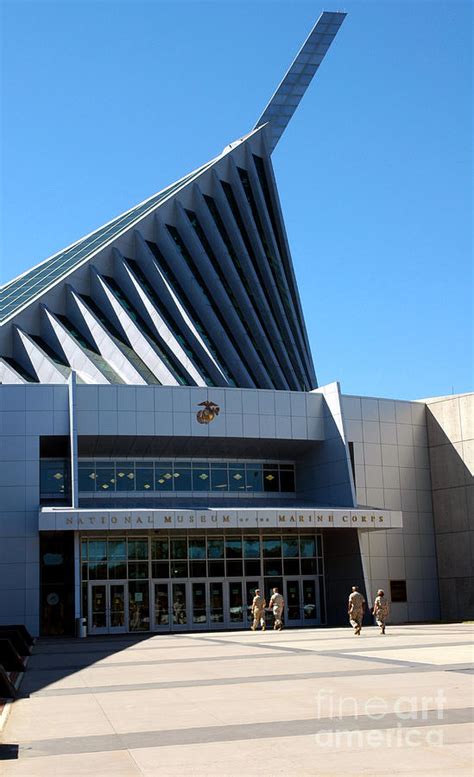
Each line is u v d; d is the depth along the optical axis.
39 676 20.80
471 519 52.66
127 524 44.12
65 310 64.50
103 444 49.09
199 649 28.06
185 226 72.69
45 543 48.84
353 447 52.75
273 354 69.44
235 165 80.50
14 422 47.25
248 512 45.88
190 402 49.50
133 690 16.52
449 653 21.97
